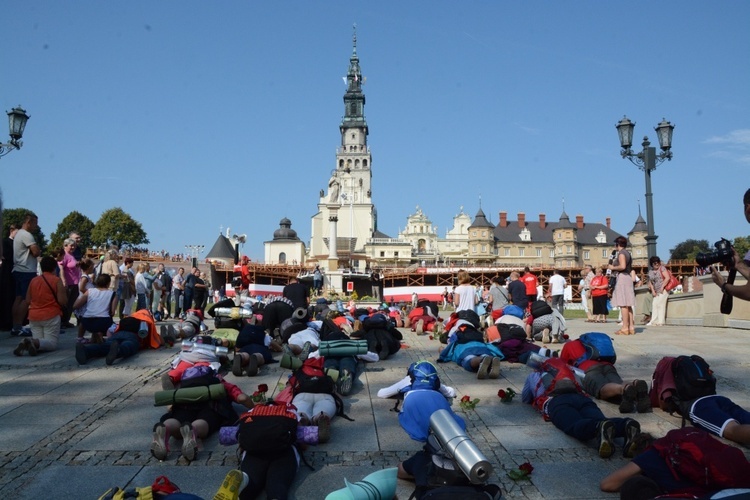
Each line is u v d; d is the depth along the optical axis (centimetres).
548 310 1373
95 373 999
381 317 1216
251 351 1060
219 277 8994
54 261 1202
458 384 943
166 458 622
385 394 843
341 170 15262
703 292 1747
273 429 541
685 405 669
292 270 9562
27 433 701
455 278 9450
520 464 609
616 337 1455
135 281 1888
